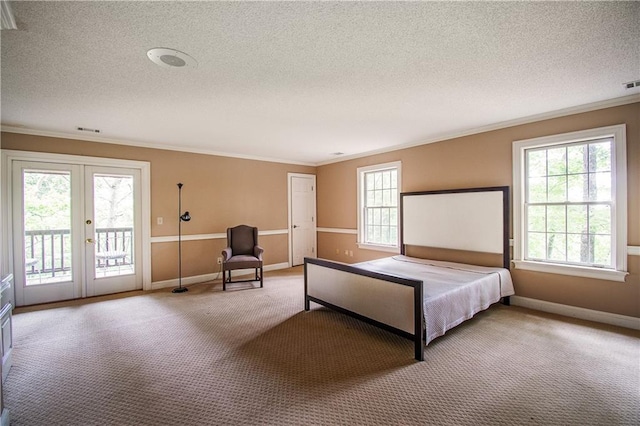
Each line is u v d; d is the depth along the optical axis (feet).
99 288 14.24
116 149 14.52
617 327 9.93
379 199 17.94
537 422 5.71
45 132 12.84
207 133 13.64
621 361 7.85
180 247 15.85
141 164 15.16
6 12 4.83
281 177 20.45
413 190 15.71
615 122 9.94
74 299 13.58
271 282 16.65
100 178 14.23
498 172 12.64
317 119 11.71
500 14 5.49
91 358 8.27
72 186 13.56
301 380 7.16
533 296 11.85
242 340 9.36
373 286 9.37
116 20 5.47
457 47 6.64
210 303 13.01
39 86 8.36
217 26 5.73
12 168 12.29
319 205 21.94
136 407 6.24
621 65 7.55
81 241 13.79
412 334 8.24
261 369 7.67
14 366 7.83
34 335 9.75
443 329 8.63
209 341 9.30
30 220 12.76
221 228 17.81
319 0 5.02
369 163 18.13
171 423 5.78
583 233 10.84
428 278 10.66
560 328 9.96
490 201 12.60
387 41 6.36
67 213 13.50
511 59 7.21
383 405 6.23
